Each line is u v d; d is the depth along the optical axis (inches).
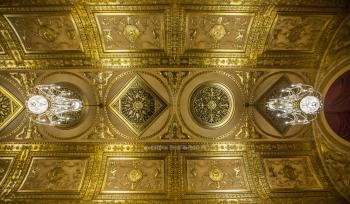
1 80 315.6
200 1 269.1
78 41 298.8
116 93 325.7
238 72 319.3
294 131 322.3
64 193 285.3
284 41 302.2
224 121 327.0
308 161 313.4
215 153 319.0
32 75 316.2
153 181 301.4
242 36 299.7
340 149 304.0
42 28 289.6
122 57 309.6
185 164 312.5
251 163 313.0
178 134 325.7
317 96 291.3
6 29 286.7
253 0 267.7
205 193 288.4
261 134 324.5
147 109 327.6
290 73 318.7
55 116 315.9
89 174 304.3
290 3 272.1
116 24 289.7
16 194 281.9
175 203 269.4
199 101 329.1
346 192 279.0
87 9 275.3
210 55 309.9
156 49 306.0
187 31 294.5
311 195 280.2
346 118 309.7
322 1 271.7
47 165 309.4
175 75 319.9
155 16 284.0
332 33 295.0
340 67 304.2
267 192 287.1
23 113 320.5
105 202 269.4
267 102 323.6
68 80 321.7
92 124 325.7
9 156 311.6
